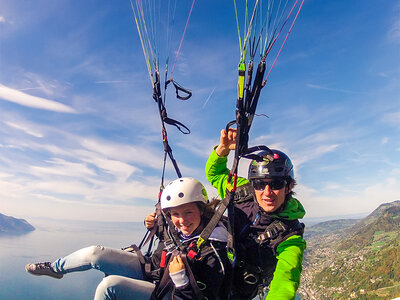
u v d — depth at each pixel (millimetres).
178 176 3752
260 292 3678
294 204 3490
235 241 3445
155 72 3645
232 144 3768
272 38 2707
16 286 131125
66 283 122062
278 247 3275
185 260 3021
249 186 3934
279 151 3568
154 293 3150
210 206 3498
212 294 3098
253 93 2816
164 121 3701
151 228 3754
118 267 3346
